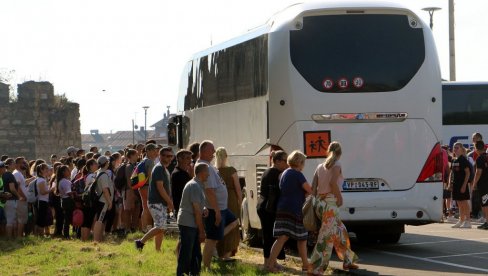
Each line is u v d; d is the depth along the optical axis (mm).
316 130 16969
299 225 14031
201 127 22281
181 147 24609
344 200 16906
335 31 17125
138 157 24266
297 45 17094
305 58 17062
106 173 20578
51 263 16328
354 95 17031
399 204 17000
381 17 17188
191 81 23266
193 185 12945
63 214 22797
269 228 14750
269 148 17375
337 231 13969
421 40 17250
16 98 57281
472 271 14836
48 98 58125
